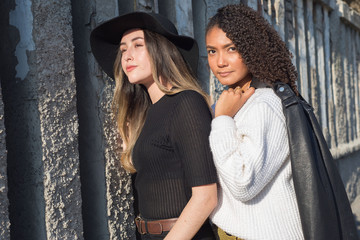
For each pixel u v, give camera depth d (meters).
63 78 1.52
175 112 1.35
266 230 1.24
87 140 1.75
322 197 1.18
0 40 1.54
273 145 1.21
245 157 1.18
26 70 1.46
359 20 5.94
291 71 1.35
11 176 1.54
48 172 1.46
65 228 1.51
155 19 1.38
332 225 1.18
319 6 4.74
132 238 1.81
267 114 1.23
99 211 1.73
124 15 1.42
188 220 1.26
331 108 4.96
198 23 2.54
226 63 1.40
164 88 1.42
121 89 1.69
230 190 1.21
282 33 3.56
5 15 1.52
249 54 1.34
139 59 1.49
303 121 1.23
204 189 1.27
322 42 4.80
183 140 1.30
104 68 1.69
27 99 1.47
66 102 1.53
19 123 1.50
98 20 1.73
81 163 1.77
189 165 1.28
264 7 3.24
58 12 1.52
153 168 1.38
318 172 1.20
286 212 1.25
